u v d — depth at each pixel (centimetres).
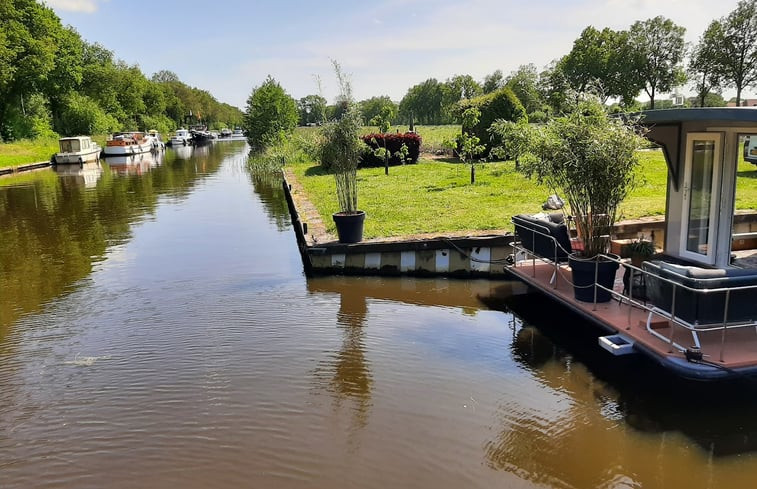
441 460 410
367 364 574
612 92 5519
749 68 4294
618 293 595
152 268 970
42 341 652
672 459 407
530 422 460
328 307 751
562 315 709
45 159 3578
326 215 1183
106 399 511
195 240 1199
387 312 729
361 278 881
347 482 387
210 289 841
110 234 1281
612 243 668
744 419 460
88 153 3753
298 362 580
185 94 9444
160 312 744
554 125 602
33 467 413
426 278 878
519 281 845
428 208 1195
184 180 2516
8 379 556
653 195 1247
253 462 411
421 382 533
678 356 459
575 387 520
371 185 1636
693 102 4716
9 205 1789
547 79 5834
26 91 4306
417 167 2114
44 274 945
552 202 820
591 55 5544
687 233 713
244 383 536
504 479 388
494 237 859
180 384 537
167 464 412
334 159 929
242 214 1530
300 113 4366
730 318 448
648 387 518
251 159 3575
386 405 490
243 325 689
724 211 648
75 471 407
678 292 459
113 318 725
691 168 696
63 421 475
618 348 502
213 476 396
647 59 5438
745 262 682
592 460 407
